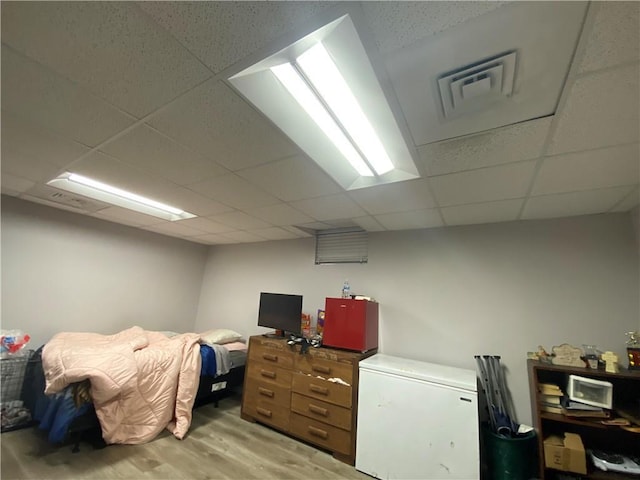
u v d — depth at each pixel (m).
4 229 2.87
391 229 3.24
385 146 1.66
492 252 2.75
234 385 3.52
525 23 0.85
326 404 2.56
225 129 1.51
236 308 4.36
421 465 2.06
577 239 2.45
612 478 1.77
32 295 3.03
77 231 3.39
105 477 1.99
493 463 2.07
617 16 0.81
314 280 3.71
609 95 1.10
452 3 0.81
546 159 1.60
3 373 2.59
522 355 2.45
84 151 1.82
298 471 2.22
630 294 2.21
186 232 4.07
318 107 1.41
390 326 3.05
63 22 0.95
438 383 2.12
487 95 1.15
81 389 2.23
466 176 1.86
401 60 1.02
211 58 1.06
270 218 3.12
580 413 1.88
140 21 0.93
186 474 2.09
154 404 2.58
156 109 1.38
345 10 0.86
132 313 3.88
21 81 1.23
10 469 1.99
